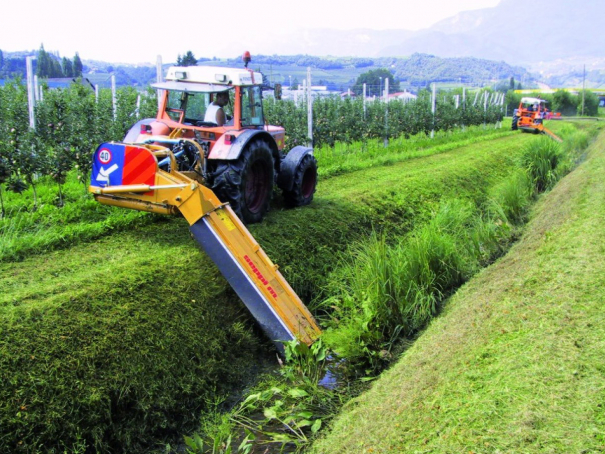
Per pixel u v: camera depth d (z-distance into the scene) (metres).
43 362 3.97
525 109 29.27
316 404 4.82
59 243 6.09
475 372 3.74
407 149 18.23
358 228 8.34
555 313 4.20
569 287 4.63
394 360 5.48
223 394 4.99
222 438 4.41
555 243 6.14
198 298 5.34
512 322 4.32
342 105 17.03
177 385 4.64
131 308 4.77
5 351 3.89
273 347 5.67
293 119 14.20
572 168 14.77
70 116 9.35
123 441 4.13
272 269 5.64
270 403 4.96
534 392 3.26
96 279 4.97
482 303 5.22
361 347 5.46
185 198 5.45
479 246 7.97
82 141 8.41
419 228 9.01
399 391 4.17
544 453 2.76
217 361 5.09
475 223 8.74
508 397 3.29
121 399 4.21
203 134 7.05
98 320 4.48
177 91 7.38
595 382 3.21
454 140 22.94
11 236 6.09
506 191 10.34
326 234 7.63
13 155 7.32
